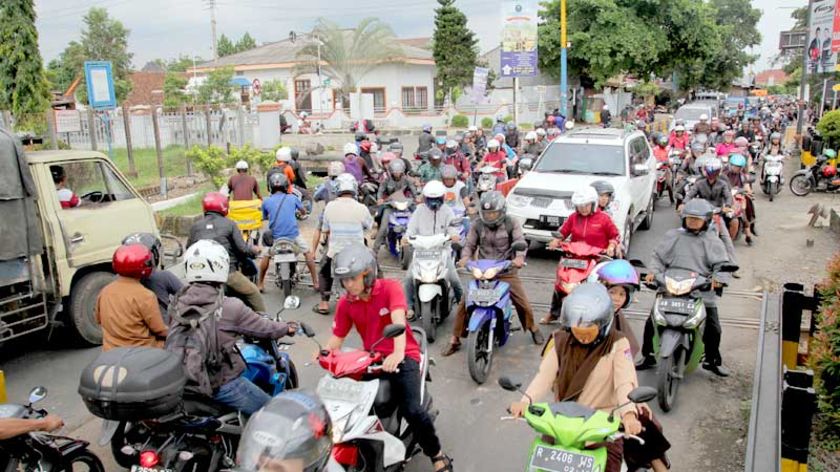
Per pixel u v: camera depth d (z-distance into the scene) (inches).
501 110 1600.6
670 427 224.2
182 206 542.3
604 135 497.4
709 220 245.8
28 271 267.1
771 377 206.7
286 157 524.4
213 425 166.4
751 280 382.3
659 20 1424.7
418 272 296.5
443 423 229.8
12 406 160.7
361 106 1544.0
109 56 1833.2
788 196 681.0
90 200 300.7
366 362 169.6
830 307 217.6
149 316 199.5
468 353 250.7
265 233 354.9
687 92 2169.0
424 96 1815.9
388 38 1715.1
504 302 263.1
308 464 108.7
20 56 594.9
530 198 431.2
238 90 1478.8
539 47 1460.4
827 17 916.6
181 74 1780.3
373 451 160.4
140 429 166.2
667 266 252.2
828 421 211.2
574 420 134.6
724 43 2090.3
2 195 252.5
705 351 258.2
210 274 173.5
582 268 292.5
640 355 265.0
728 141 594.6
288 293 349.1
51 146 570.6
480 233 283.4
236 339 175.8
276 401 115.1
